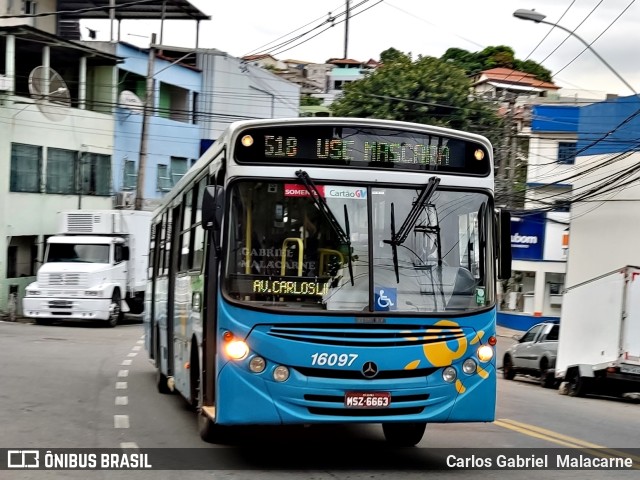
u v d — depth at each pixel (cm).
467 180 809
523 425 1138
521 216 3800
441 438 994
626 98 2958
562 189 3919
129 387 1422
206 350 803
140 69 3972
